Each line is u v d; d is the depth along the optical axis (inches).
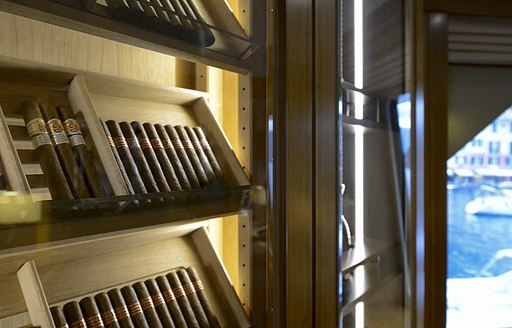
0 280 25.3
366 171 53.9
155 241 34.6
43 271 27.3
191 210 28.9
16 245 19.0
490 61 73.4
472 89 74.0
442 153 65.3
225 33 30.3
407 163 56.5
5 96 25.0
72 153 24.9
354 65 49.6
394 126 56.0
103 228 23.0
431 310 66.7
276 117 33.1
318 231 35.1
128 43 26.6
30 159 25.2
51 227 20.4
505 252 80.9
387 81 54.0
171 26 27.2
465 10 63.6
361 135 52.7
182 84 40.3
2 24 27.7
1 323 25.2
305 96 34.5
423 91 58.1
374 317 53.6
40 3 20.6
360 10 50.2
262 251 34.1
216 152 35.7
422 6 54.9
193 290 33.7
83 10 22.4
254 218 34.5
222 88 38.4
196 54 29.8
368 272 51.6
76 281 28.8
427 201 65.6
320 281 35.0
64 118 26.2
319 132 35.0
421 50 55.1
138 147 30.2
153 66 38.1
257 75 34.4
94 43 33.6
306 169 34.5
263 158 34.0
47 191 25.0
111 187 25.0
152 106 34.6
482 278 81.4
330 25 35.1
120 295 28.9
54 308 24.9
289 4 33.5
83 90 26.8
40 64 25.3
